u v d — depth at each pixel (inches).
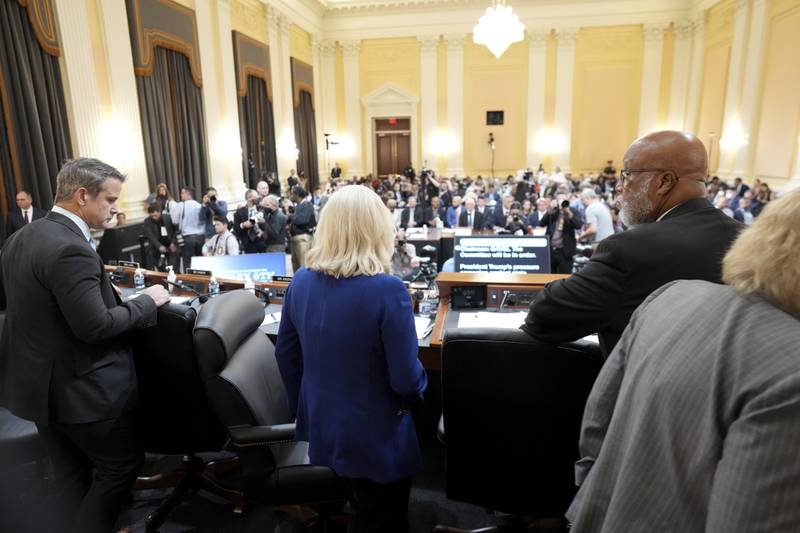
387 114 518.9
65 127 210.5
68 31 207.9
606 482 27.0
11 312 54.5
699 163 42.9
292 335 52.4
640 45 472.1
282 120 421.1
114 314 54.2
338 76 519.2
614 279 40.2
